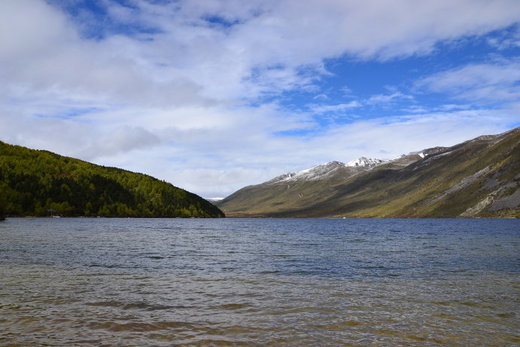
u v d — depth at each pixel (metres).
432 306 20.17
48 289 23.14
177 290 23.62
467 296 22.64
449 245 61.19
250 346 14.18
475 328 16.56
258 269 33.31
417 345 14.53
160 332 15.55
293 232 112.00
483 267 35.22
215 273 30.78
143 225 143.88
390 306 20.14
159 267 33.69
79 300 20.55
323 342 14.69
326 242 68.31
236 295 22.45
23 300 20.25
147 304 19.95
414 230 124.62
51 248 47.69
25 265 32.75
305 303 20.62
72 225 125.75
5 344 13.88
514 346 14.59
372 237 85.06
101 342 14.30
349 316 18.19
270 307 19.72
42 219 194.50
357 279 28.50
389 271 32.69
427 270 33.31
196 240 71.06
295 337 15.20
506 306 20.25
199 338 14.93
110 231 94.38
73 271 30.25
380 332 15.93
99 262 35.94
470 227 146.75
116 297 21.39
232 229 133.50
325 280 27.92
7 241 56.84
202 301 20.81
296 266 35.41
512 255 45.56
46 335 14.92
